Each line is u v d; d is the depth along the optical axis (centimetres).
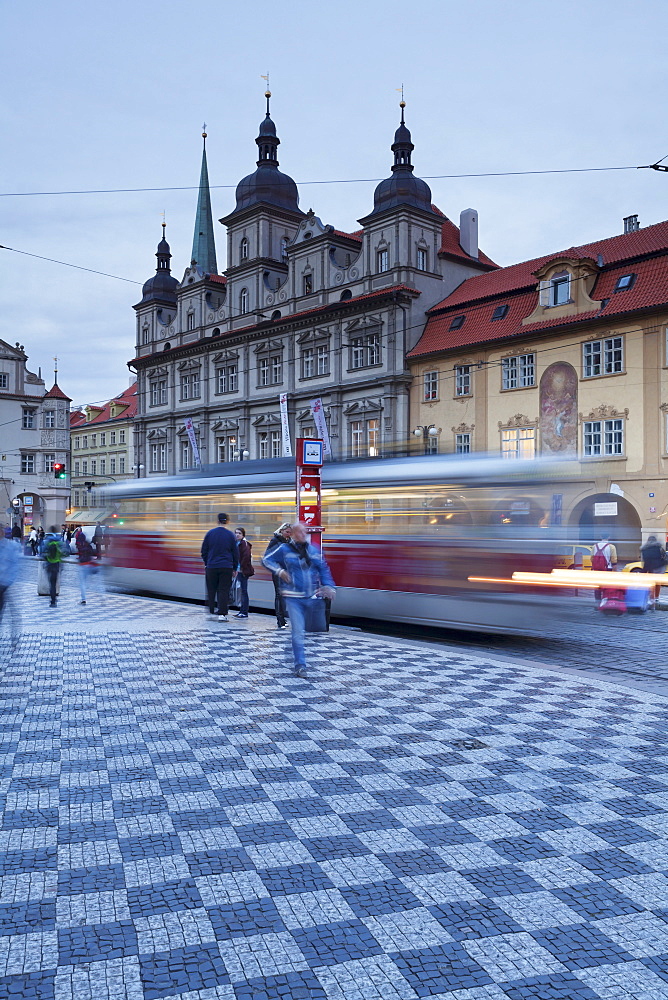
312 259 4647
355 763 664
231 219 5200
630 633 1528
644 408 3250
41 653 1170
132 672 1027
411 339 4169
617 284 3441
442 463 1395
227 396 5184
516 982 361
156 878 457
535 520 1303
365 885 451
